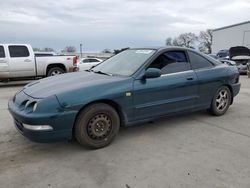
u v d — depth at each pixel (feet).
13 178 9.34
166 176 9.45
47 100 10.48
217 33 121.08
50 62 35.29
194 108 15.24
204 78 15.16
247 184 8.94
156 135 13.56
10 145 12.25
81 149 11.84
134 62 13.71
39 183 9.04
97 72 14.34
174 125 15.14
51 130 10.50
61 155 11.23
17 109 11.13
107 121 11.90
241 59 48.39
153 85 12.96
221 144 12.41
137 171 9.83
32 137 10.53
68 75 14.07
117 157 11.03
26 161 10.67
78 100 10.87
